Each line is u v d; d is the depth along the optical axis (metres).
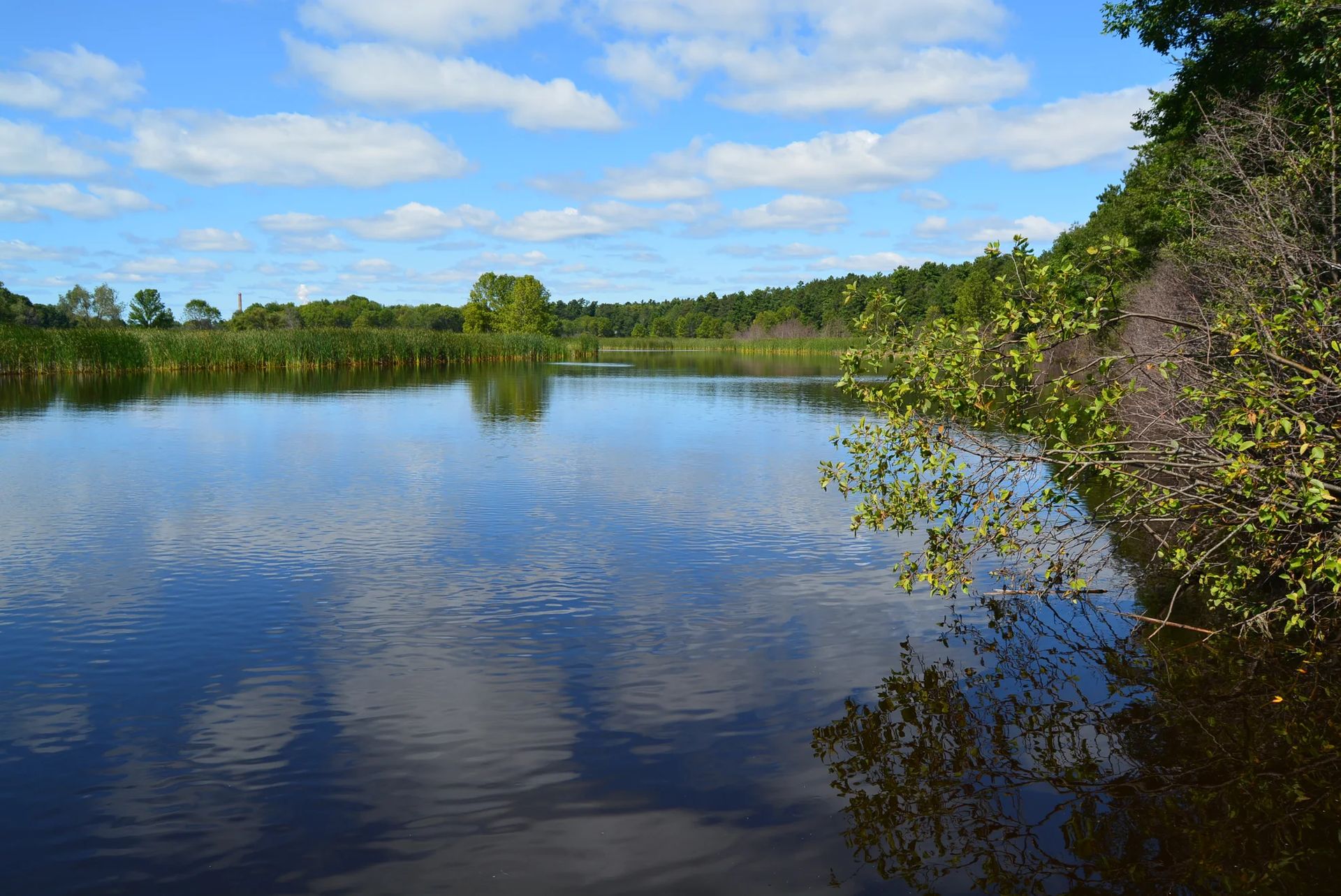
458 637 6.11
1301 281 6.02
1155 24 17.88
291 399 24.98
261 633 6.16
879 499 7.04
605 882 3.44
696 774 4.28
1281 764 4.39
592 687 5.28
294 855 3.59
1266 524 5.71
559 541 8.80
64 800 3.99
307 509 10.16
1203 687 5.32
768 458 14.22
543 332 96.69
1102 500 10.36
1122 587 7.34
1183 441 6.21
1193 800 4.10
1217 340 6.15
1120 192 41.00
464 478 12.33
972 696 5.21
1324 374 5.50
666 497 10.98
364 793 4.07
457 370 44.34
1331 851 3.67
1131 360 6.46
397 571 7.68
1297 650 5.82
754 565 7.98
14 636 6.05
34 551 8.25
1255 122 7.97
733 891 3.40
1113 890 3.43
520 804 3.99
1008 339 6.07
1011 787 4.21
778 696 5.18
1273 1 14.91
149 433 16.97
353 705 5.01
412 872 3.49
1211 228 7.57
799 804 4.03
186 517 9.71
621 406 23.62
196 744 4.53
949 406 6.37
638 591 7.19
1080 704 5.09
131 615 6.48
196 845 3.65
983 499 6.39
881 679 5.46
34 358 33.91
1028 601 7.01
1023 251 6.05
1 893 3.33
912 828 3.85
